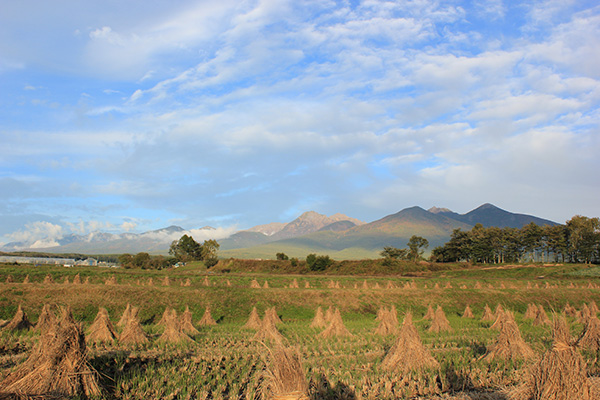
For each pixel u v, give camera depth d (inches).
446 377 636.7
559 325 471.5
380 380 624.4
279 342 432.1
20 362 622.8
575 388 442.9
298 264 4379.9
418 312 1761.8
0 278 2065.7
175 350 821.9
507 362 712.4
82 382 495.5
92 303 1446.9
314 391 556.4
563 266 3875.5
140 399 515.5
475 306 1854.1
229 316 1556.3
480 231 5713.6
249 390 557.3
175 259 5329.7
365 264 4281.5
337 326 1071.0
